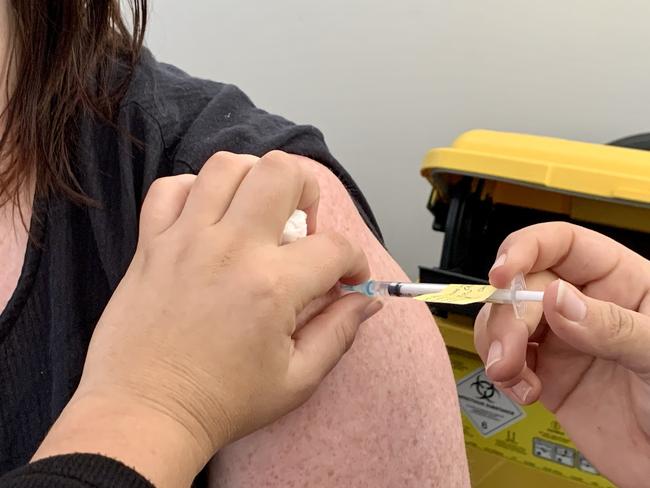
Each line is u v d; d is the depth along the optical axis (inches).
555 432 39.7
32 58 22.2
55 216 22.2
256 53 59.0
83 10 22.5
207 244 16.6
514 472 41.6
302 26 56.6
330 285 17.7
